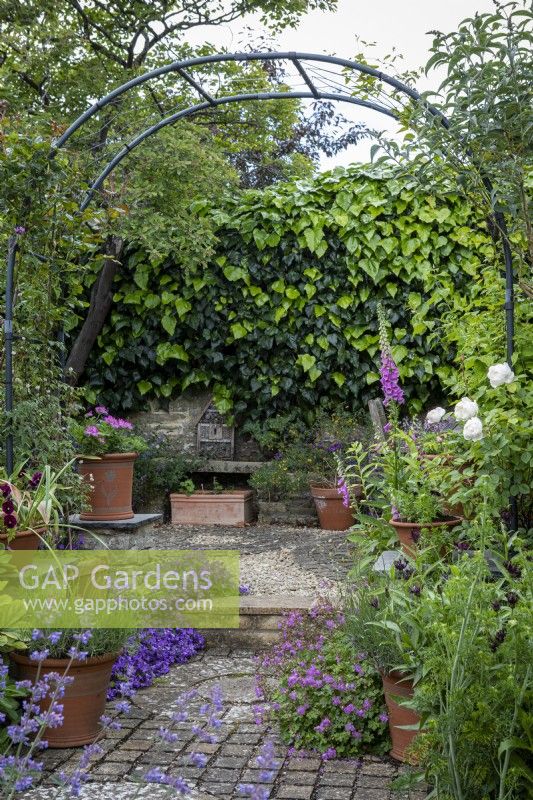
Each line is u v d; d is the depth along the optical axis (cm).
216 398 888
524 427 416
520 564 309
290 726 356
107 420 592
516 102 375
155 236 768
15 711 332
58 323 537
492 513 340
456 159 405
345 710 343
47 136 482
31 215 463
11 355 452
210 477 905
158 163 750
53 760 338
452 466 457
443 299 814
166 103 809
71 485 505
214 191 811
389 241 826
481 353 487
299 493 848
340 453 814
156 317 872
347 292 852
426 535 385
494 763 252
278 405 875
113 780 318
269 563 651
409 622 302
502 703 252
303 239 842
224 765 334
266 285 868
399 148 418
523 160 390
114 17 879
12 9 788
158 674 450
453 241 819
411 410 855
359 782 318
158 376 889
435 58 387
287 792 309
